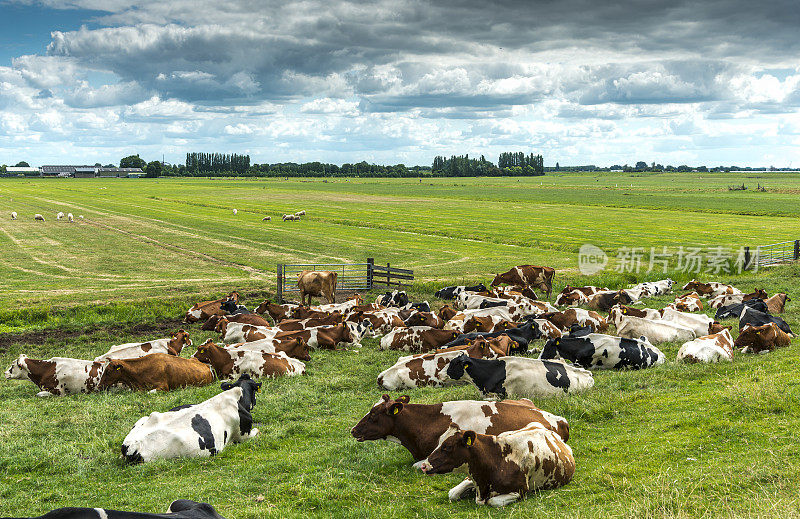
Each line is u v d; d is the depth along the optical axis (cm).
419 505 903
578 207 10506
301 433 1288
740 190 16875
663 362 1731
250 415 1282
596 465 1005
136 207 9944
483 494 897
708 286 3200
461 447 882
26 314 2670
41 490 1009
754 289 3209
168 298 3108
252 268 4356
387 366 1880
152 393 1580
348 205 10775
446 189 17325
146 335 2392
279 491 962
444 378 1627
